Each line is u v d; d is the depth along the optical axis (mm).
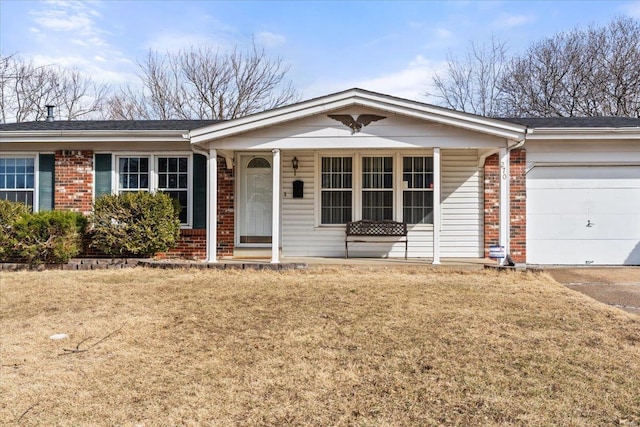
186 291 7695
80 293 7605
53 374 4266
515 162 11227
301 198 11852
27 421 3396
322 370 4340
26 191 11727
